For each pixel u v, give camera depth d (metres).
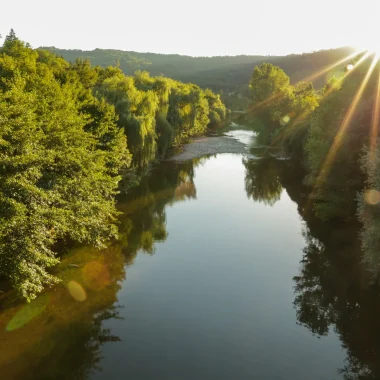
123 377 13.83
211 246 26.12
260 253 25.17
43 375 13.76
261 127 88.69
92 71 62.44
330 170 30.97
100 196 24.77
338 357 15.34
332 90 51.31
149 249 25.23
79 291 19.34
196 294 19.73
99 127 30.86
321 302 19.36
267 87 96.69
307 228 29.75
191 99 66.50
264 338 16.41
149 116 42.19
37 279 16.28
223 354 15.29
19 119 17.48
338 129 30.78
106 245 25.02
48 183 18.94
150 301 18.84
